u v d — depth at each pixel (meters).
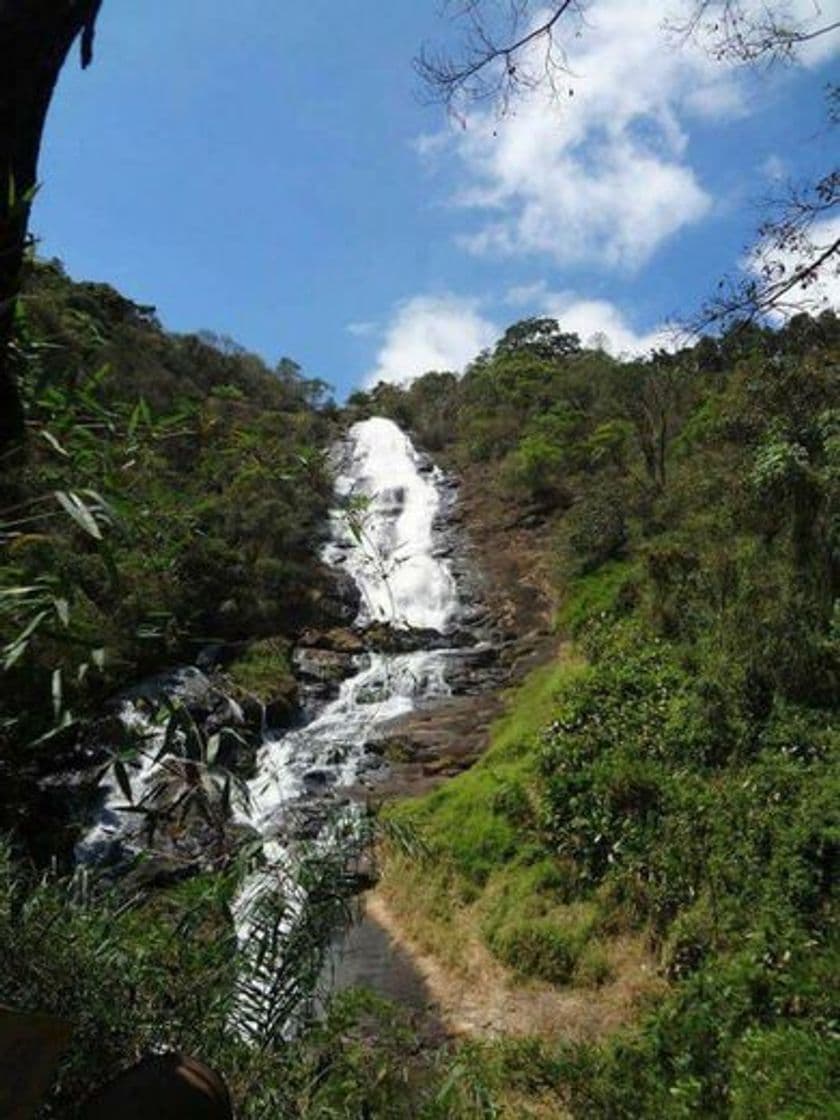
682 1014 8.64
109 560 2.31
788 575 14.02
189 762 3.16
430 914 13.02
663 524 21.42
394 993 11.50
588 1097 7.79
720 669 13.38
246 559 23.38
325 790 16.78
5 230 2.13
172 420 3.20
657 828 11.81
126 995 3.23
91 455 2.79
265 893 3.54
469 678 21.33
